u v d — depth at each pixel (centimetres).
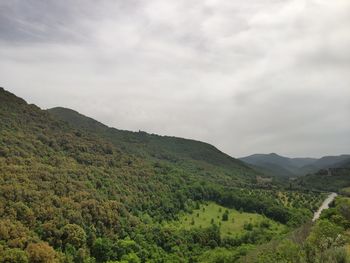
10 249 7881
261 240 13625
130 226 11906
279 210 17538
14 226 8494
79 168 13625
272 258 7581
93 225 10581
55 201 10262
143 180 16138
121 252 10406
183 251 12012
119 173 15388
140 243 11300
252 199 18600
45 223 9319
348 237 7844
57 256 8619
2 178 10050
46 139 14888
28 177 10838
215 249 12825
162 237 12231
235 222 16288
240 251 11819
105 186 13425
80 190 11700
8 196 9338
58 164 13162
